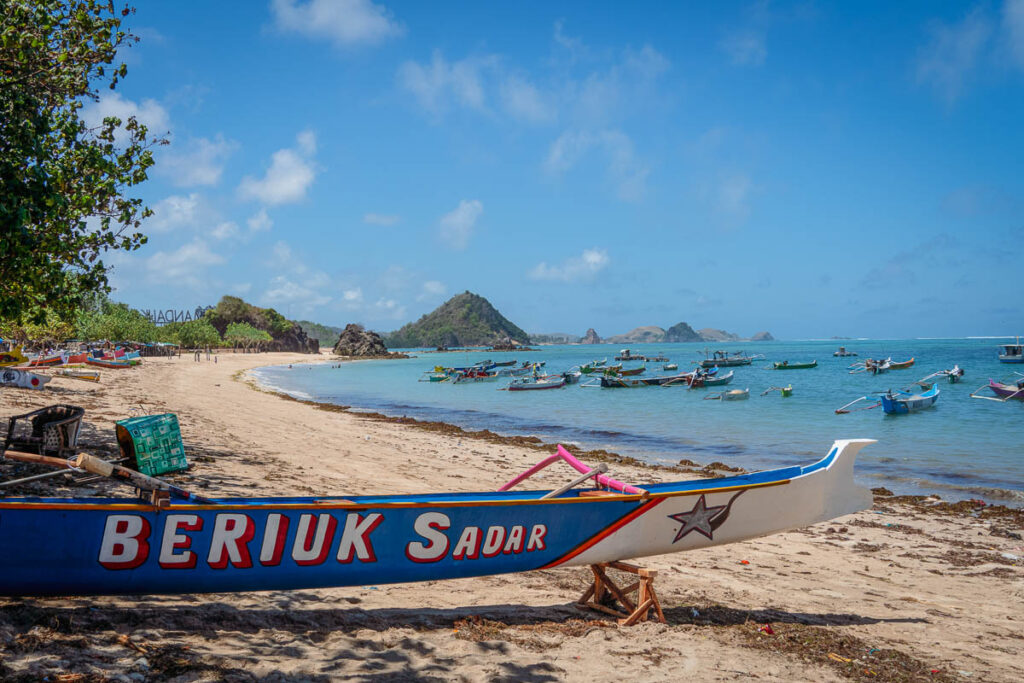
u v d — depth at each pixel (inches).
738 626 241.3
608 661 193.2
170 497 192.5
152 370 2180.1
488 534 218.5
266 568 193.6
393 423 1095.0
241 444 629.6
